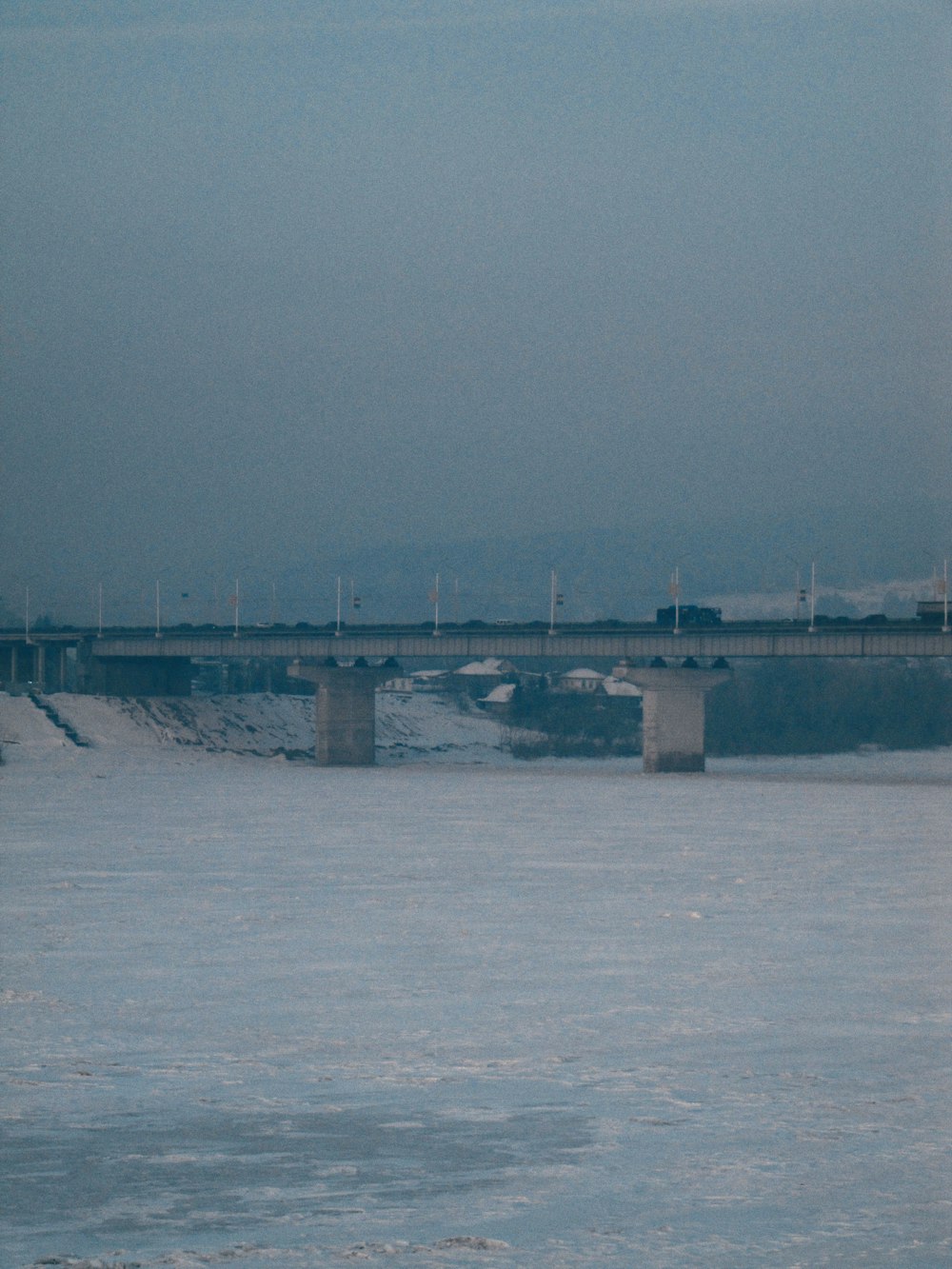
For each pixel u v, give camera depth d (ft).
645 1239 151.84
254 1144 182.60
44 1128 189.16
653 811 634.43
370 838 530.68
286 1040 233.14
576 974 282.56
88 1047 229.25
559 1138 184.55
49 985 274.36
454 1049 226.58
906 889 394.11
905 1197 163.43
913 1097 200.95
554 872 432.66
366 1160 176.86
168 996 264.72
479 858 469.16
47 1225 156.35
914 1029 238.07
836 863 449.48
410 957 300.61
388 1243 150.71
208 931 332.60
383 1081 209.36
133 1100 201.05
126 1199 164.14
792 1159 176.35
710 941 317.42
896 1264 145.79
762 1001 257.75
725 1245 150.30
